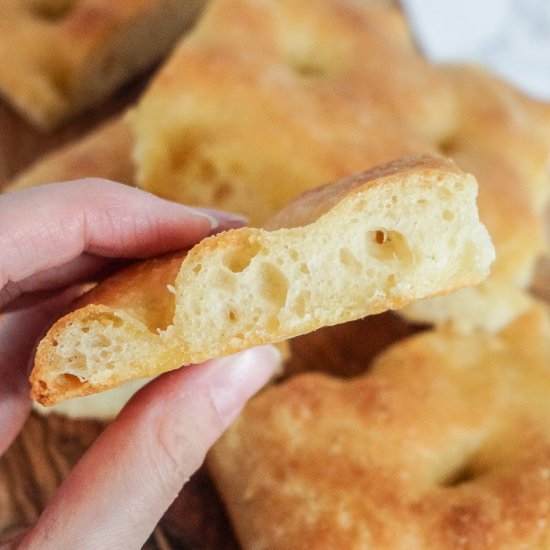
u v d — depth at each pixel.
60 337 0.20
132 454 0.22
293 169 0.30
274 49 0.33
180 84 0.31
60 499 0.21
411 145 0.31
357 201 0.20
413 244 0.21
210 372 0.23
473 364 0.30
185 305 0.20
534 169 0.34
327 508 0.26
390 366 0.30
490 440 0.28
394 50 0.35
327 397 0.28
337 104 0.32
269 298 0.21
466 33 0.38
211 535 0.27
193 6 0.40
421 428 0.28
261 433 0.28
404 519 0.26
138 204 0.23
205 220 0.24
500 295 0.31
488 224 0.31
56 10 0.39
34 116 0.37
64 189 0.23
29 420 0.29
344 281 0.21
